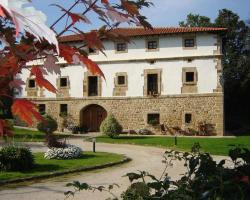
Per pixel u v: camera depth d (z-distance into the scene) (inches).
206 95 1028.5
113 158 596.1
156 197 117.2
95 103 1107.9
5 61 38.9
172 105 1051.3
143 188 122.4
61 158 579.2
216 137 967.0
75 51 45.4
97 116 1119.6
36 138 882.1
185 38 1047.6
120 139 930.7
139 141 874.8
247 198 105.1
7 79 39.9
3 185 387.9
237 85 1456.7
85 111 1131.3
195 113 1033.5
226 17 1829.5
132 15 45.4
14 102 42.6
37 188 370.9
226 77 1676.9
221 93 1020.5
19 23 27.5
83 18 41.8
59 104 1141.1
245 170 119.3
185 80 1043.9
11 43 36.2
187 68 1043.3
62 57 44.4
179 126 1042.7
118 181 408.2
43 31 29.0
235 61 1723.7
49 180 422.3
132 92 1080.8
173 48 1055.0
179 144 807.1
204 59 1035.3
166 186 122.7
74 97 1129.4
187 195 109.3
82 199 313.4
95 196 324.2
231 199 103.4
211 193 105.3
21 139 829.8
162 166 518.0
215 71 1027.9
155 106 1062.4
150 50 1069.8
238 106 1471.5
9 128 47.3
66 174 466.3
